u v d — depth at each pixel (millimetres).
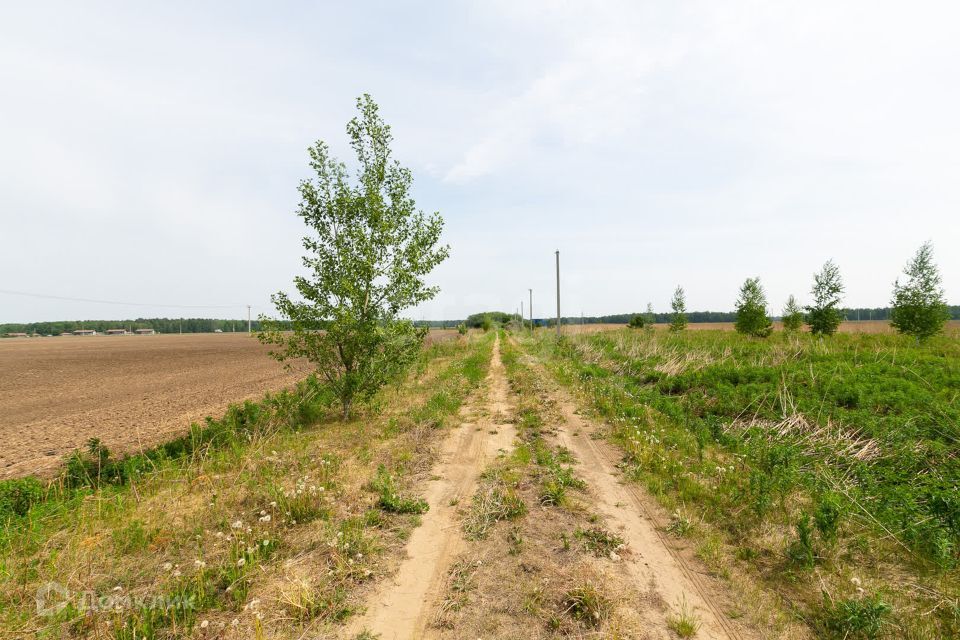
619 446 7816
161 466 6785
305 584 3631
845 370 11297
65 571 3949
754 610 3459
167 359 31453
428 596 3664
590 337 27938
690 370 13555
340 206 9742
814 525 4379
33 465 7531
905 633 3146
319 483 5945
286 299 9797
